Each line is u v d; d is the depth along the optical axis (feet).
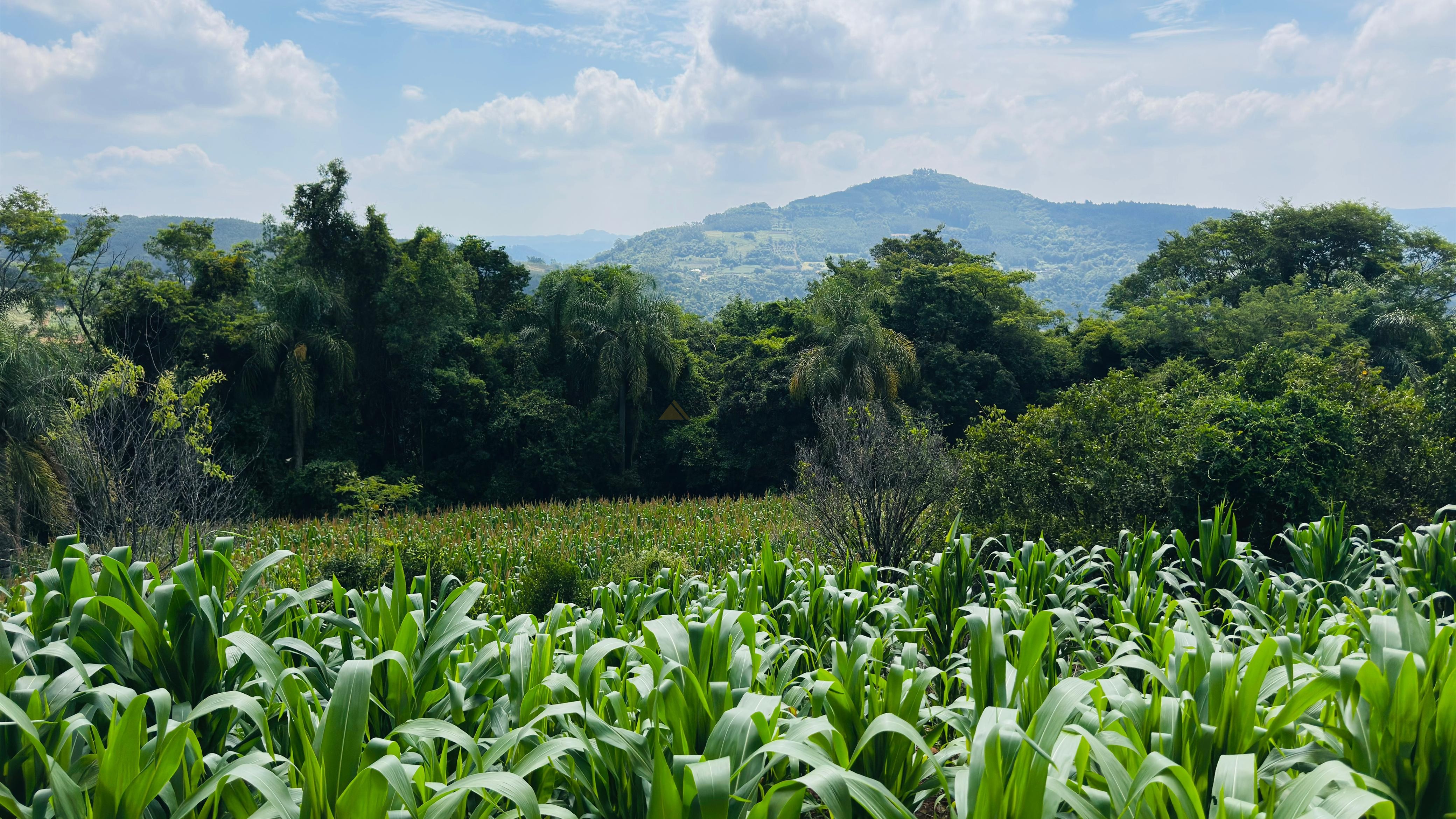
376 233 91.66
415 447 98.84
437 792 8.70
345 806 7.82
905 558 34.63
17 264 92.22
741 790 8.48
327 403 93.71
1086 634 16.08
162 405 35.37
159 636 11.67
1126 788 7.80
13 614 15.90
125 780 8.36
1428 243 143.95
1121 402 37.81
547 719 11.34
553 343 105.09
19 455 47.26
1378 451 35.14
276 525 68.64
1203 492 33.17
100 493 33.12
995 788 7.61
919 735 8.53
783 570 21.50
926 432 37.65
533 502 98.73
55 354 51.11
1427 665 9.32
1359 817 6.88
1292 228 145.59
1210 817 8.13
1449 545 18.86
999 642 11.27
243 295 101.30
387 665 12.21
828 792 7.57
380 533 61.21
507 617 35.35
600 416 102.37
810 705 12.89
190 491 35.40
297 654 14.60
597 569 49.03
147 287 87.35
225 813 9.94
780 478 103.04
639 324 100.07
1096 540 32.09
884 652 15.65
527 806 7.70
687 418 110.83
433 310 94.79
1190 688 10.22
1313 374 39.27
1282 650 10.51
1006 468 36.70
